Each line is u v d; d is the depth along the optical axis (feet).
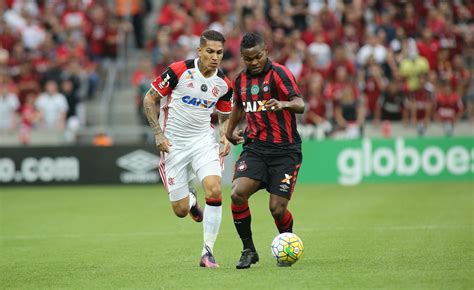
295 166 94.94
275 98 94.12
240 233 94.99
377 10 279.90
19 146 232.53
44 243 126.41
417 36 269.44
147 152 232.53
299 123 236.84
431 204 172.45
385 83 252.62
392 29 268.41
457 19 282.56
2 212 174.91
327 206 173.68
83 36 288.30
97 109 273.75
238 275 88.43
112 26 286.25
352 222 144.15
